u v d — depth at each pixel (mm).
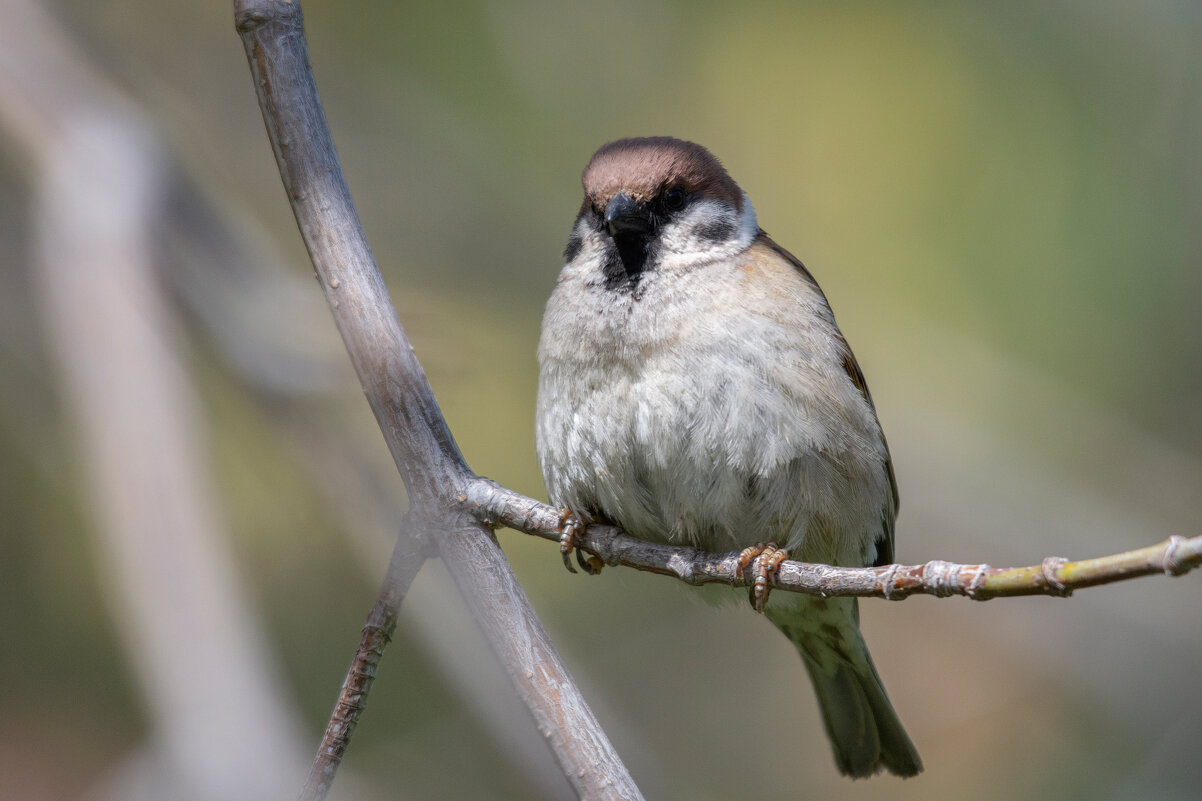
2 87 8672
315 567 10523
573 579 11703
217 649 5836
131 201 7652
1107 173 12953
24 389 10453
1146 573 4090
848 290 12938
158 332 6961
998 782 12336
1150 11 12977
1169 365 13242
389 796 9516
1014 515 13211
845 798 12062
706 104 13305
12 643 10289
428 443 5289
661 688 11906
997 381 13172
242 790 5488
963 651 12961
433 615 7672
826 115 12992
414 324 11914
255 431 10406
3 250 10234
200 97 12953
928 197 12867
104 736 10023
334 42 13219
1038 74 12930
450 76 13367
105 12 12594
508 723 7531
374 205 13133
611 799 4871
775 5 13141
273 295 8469
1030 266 12938
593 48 13508
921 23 12922
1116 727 12445
